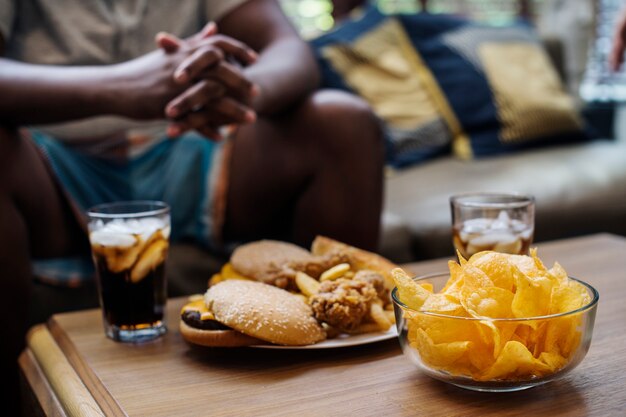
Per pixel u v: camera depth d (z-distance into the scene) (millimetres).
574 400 759
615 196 1803
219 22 1540
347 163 1326
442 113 2154
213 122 1279
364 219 1337
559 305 764
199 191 1448
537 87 2254
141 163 1431
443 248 1559
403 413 752
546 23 3029
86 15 1453
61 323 1003
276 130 1387
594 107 2588
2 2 1363
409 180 1873
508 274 777
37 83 1223
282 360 872
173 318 1005
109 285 932
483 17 3105
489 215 999
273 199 1405
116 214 978
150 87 1239
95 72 1264
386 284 951
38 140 1352
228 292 885
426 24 2252
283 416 756
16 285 1170
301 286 937
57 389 860
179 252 1461
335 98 1350
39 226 1298
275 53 1428
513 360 731
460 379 757
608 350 850
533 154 2121
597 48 3129
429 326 755
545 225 1693
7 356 1169
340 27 2141
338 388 804
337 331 896
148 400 797
